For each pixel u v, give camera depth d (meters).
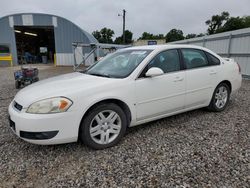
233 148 2.93
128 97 3.08
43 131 2.56
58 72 14.86
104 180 2.29
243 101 5.33
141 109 3.25
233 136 3.30
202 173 2.38
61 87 2.87
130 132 3.49
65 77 3.52
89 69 3.96
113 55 4.10
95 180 2.30
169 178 2.31
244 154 2.77
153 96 3.32
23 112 2.63
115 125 3.04
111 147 3.01
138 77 3.20
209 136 3.31
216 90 4.29
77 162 2.64
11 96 6.58
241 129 3.56
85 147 3.01
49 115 2.55
